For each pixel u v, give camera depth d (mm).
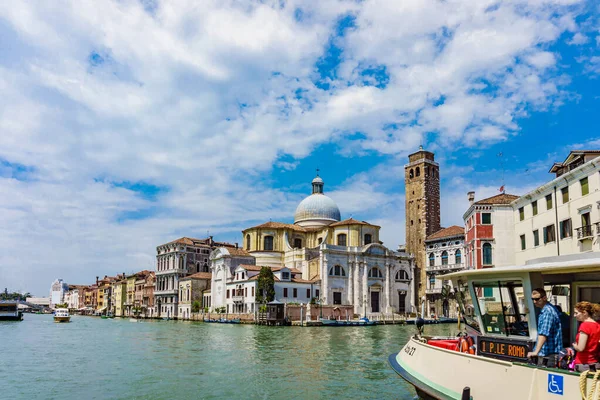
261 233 115562
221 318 100438
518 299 14273
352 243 112062
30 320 119875
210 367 31891
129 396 23594
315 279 104312
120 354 39688
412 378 17828
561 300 14602
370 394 23234
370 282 108688
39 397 23547
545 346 12508
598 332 11273
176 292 127312
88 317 155250
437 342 19922
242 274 104125
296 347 44250
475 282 15641
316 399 22438
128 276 165375
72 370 31219
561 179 40469
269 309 88062
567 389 11555
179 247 130125
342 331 68688
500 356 14531
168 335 61562
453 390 15484
